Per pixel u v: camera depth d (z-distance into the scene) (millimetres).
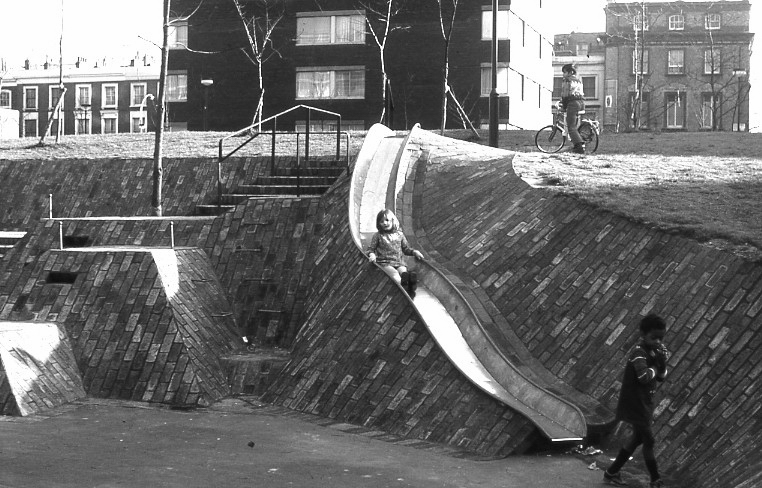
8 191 23219
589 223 14242
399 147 19500
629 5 65250
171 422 12492
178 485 9398
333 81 45781
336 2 45531
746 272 11320
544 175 17359
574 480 9750
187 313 14969
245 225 17328
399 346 12961
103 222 17922
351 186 16734
